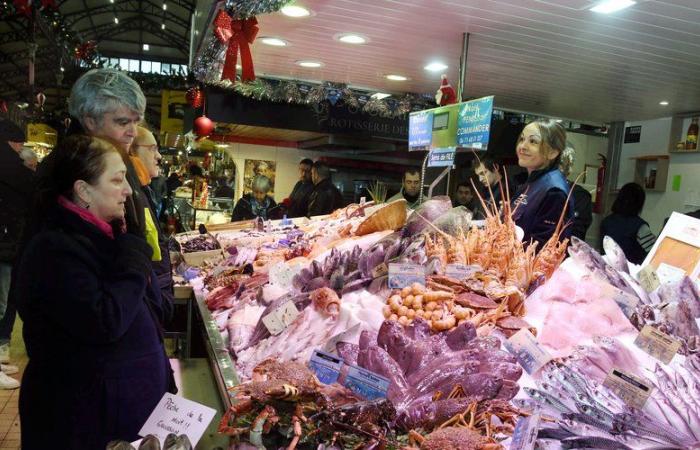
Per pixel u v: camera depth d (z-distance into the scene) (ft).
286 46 15.69
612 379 5.38
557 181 9.79
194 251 13.29
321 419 4.79
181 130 34.22
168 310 8.58
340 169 27.86
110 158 5.57
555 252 7.52
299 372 5.12
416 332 6.36
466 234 8.71
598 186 24.57
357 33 13.75
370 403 4.82
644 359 6.03
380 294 7.59
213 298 9.61
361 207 13.97
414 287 7.14
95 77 6.87
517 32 12.49
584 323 6.58
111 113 6.84
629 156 23.72
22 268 5.39
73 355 5.57
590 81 16.79
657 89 17.10
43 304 5.24
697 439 4.90
